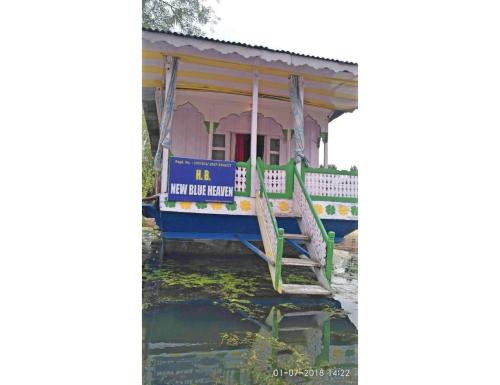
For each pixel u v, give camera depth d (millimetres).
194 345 4324
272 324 4633
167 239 5500
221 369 4281
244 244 5727
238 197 5988
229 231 5895
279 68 6301
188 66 6512
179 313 4484
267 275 5309
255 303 4863
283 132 8305
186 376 4180
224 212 5871
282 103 8203
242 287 5016
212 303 4652
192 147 7871
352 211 5926
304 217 5996
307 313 4820
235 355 4355
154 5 4863
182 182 5668
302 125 6352
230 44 5418
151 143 6629
